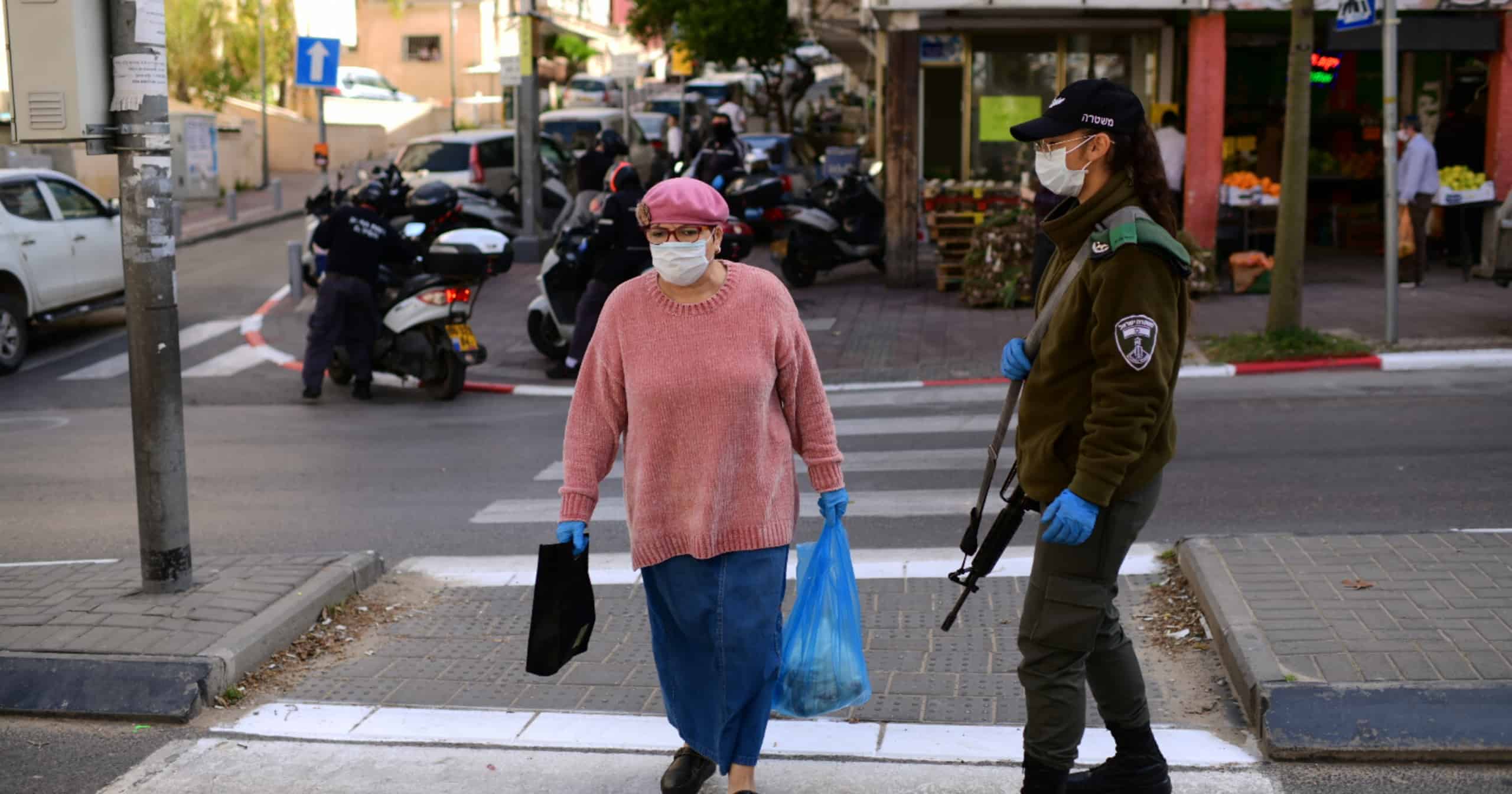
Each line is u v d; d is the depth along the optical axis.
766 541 6.85
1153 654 8.98
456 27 90.25
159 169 9.77
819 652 7.35
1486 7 27.98
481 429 19.19
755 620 6.83
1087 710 8.09
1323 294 26.34
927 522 13.12
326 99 75.94
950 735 7.86
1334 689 7.48
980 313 26.84
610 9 104.75
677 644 7.07
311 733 8.22
